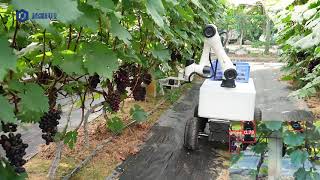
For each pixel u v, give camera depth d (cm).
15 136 252
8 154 249
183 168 504
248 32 2227
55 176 448
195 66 538
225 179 462
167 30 422
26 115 269
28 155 521
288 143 367
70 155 517
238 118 515
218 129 532
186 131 555
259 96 998
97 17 244
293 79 1102
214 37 524
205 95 522
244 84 564
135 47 451
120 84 427
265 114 750
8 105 196
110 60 266
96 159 512
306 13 429
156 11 282
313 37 367
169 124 718
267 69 1509
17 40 273
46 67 320
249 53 2088
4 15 245
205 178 475
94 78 391
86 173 468
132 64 474
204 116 527
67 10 169
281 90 1080
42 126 312
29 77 309
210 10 982
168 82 857
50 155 517
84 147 544
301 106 860
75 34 311
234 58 1873
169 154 552
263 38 2309
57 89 331
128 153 549
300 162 366
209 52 542
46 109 241
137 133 638
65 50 276
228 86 526
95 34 336
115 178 468
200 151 564
